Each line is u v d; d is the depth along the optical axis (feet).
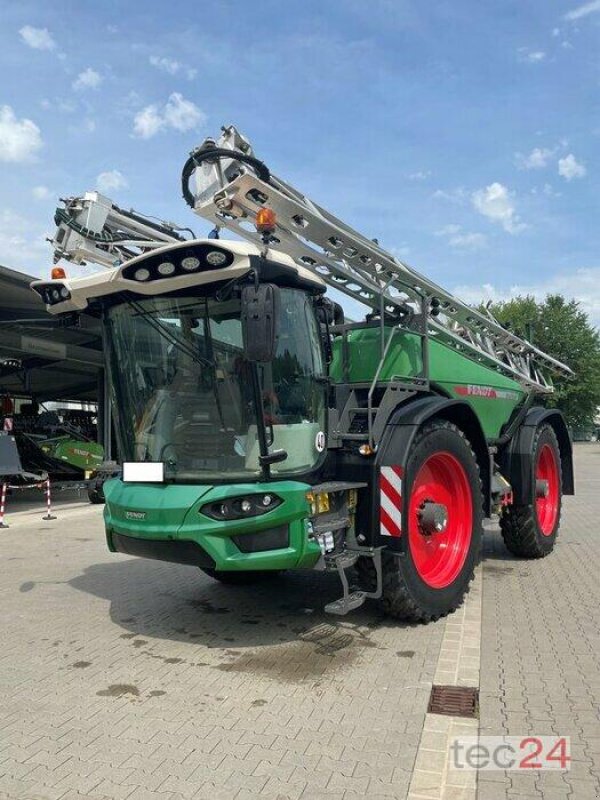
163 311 15.87
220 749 11.07
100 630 17.60
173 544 14.89
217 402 15.43
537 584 21.36
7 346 49.14
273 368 15.52
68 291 16.22
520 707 12.35
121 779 10.19
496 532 31.32
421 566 17.98
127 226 20.62
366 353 19.44
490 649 15.43
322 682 13.79
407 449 16.58
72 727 12.00
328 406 16.88
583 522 35.17
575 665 14.37
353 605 15.52
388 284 19.34
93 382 77.92
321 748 11.03
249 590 21.17
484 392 23.15
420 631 16.87
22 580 23.49
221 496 14.42
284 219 17.57
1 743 11.43
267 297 13.71
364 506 16.85
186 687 13.70
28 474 43.52
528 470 24.27
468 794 9.62
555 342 162.91
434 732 11.48
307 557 15.11
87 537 33.01
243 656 15.40
